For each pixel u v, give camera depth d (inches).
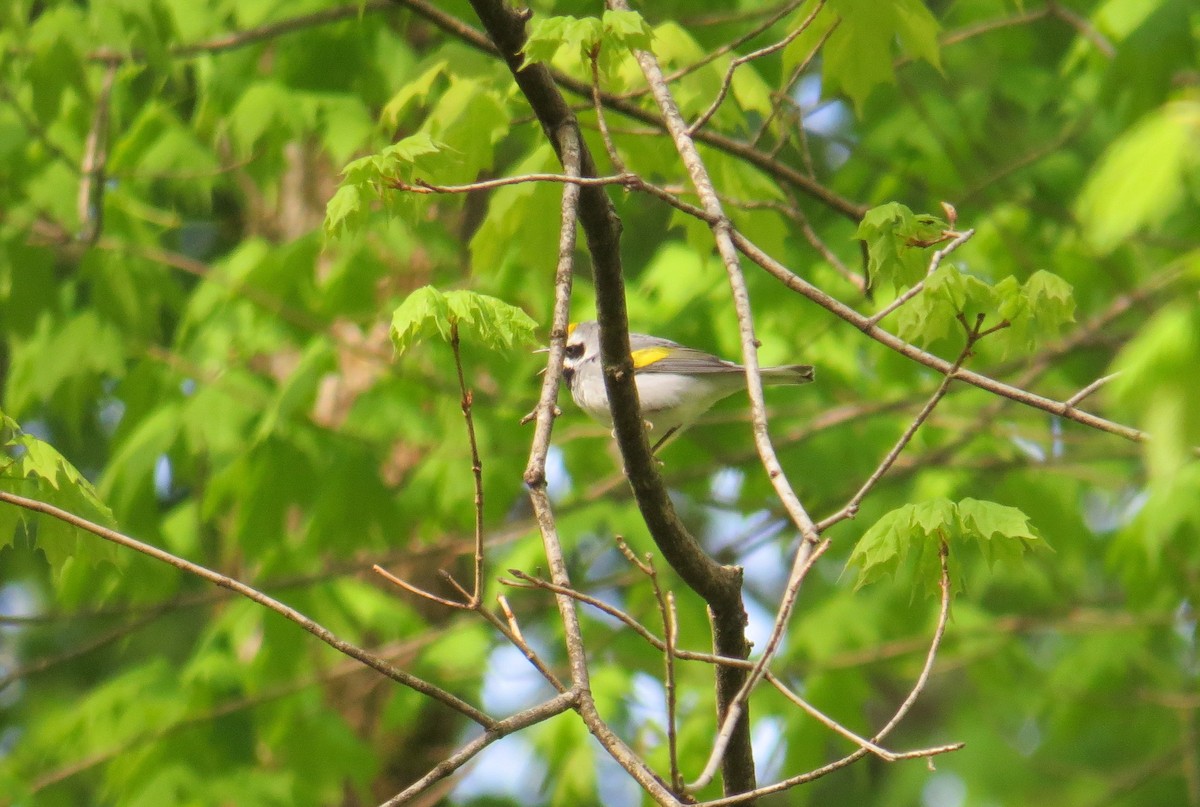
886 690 829.8
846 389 490.9
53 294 448.5
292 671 471.8
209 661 478.9
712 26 434.3
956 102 470.9
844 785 747.4
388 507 465.7
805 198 528.1
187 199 453.7
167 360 473.4
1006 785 631.2
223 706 447.2
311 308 462.6
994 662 540.7
